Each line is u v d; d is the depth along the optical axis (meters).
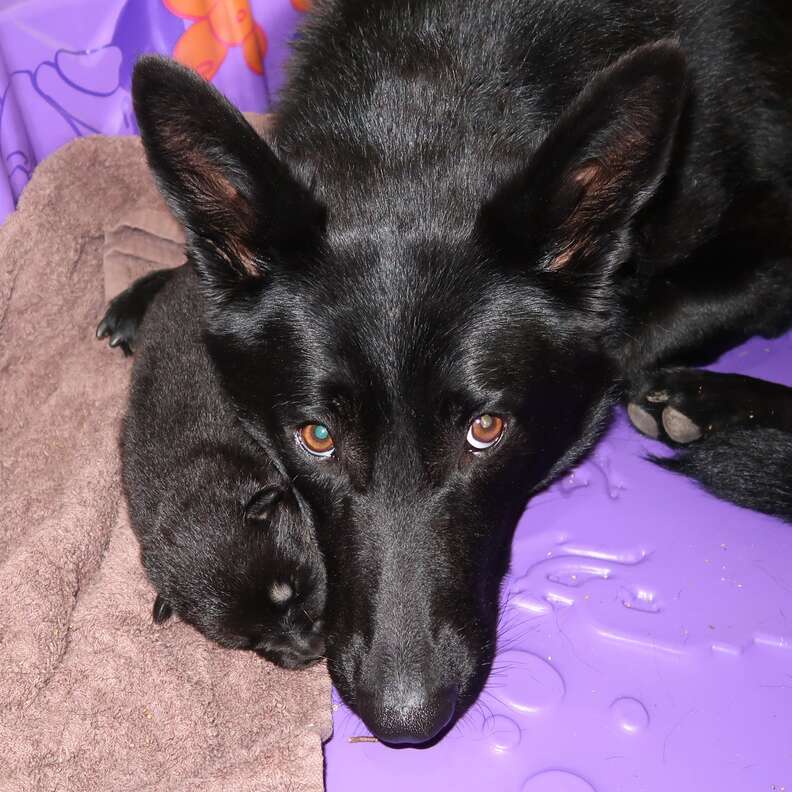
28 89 0.98
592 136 0.63
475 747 0.73
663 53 0.61
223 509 0.76
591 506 0.83
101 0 0.97
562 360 0.70
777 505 0.80
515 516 0.75
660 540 0.81
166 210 0.95
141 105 0.63
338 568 0.69
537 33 0.75
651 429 0.87
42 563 0.76
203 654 0.76
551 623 0.78
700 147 0.83
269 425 0.71
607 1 0.78
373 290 0.67
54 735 0.72
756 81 0.86
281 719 0.74
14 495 0.85
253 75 1.04
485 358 0.67
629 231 0.69
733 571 0.79
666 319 0.87
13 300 0.90
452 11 0.75
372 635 0.66
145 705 0.73
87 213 0.93
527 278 0.68
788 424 0.85
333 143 0.72
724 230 0.86
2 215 0.97
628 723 0.74
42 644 0.74
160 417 0.80
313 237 0.68
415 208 0.68
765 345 0.92
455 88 0.72
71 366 0.91
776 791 0.71
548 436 0.71
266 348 0.70
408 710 0.65
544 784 0.72
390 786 0.73
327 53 0.77
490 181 0.69
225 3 1.00
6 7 0.94
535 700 0.75
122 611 0.76
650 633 0.77
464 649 0.67
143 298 0.92
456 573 0.68
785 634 0.77
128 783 0.71
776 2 0.86
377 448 0.67
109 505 0.81
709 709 0.74
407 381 0.66
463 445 0.68
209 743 0.73
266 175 0.65
